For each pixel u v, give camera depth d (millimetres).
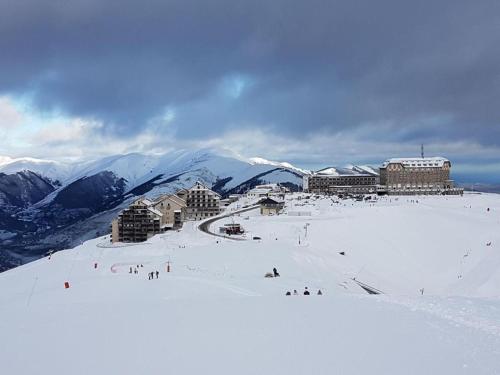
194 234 131625
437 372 15227
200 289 48844
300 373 15562
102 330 21625
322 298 28531
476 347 17641
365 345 18031
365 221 147875
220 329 21062
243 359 17047
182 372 16062
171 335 20359
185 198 198750
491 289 87438
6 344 19875
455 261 117438
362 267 103688
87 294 46406
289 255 88000
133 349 18609
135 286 50062
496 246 121625
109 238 172250
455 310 24250
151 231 161625
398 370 15477
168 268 71375
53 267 86562
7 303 43094
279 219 152250
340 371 15570
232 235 127750
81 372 16422
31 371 16719
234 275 69750
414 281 104188
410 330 20031
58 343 19766
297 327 20891
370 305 25672
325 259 95625
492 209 185125
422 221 151250
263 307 25656
